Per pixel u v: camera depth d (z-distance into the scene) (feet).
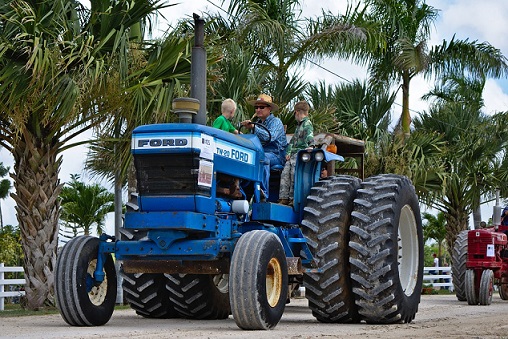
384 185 31.37
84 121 43.14
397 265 30.14
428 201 77.15
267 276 27.09
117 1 40.86
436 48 85.51
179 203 26.99
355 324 30.27
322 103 68.69
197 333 25.16
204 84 29.66
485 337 23.03
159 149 27.09
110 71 41.27
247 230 29.30
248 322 26.11
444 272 92.89
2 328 27.99
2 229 87.56
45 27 40.27
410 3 81.51
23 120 41.16
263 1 64.95
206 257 27.22
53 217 43.75
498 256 51.88
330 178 32.32
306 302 51.44
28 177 43.11
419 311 41.24
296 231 30.50
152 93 41.88
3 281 45.75
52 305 43.50
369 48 70.08
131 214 27.12
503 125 86.84
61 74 40.50
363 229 29.91
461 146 84.94
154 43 43.37
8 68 39.04
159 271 27.89
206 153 27.22
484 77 85.92
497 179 85.25
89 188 92.43
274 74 62.90
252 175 29.86
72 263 27.91
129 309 42.24
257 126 31.86
